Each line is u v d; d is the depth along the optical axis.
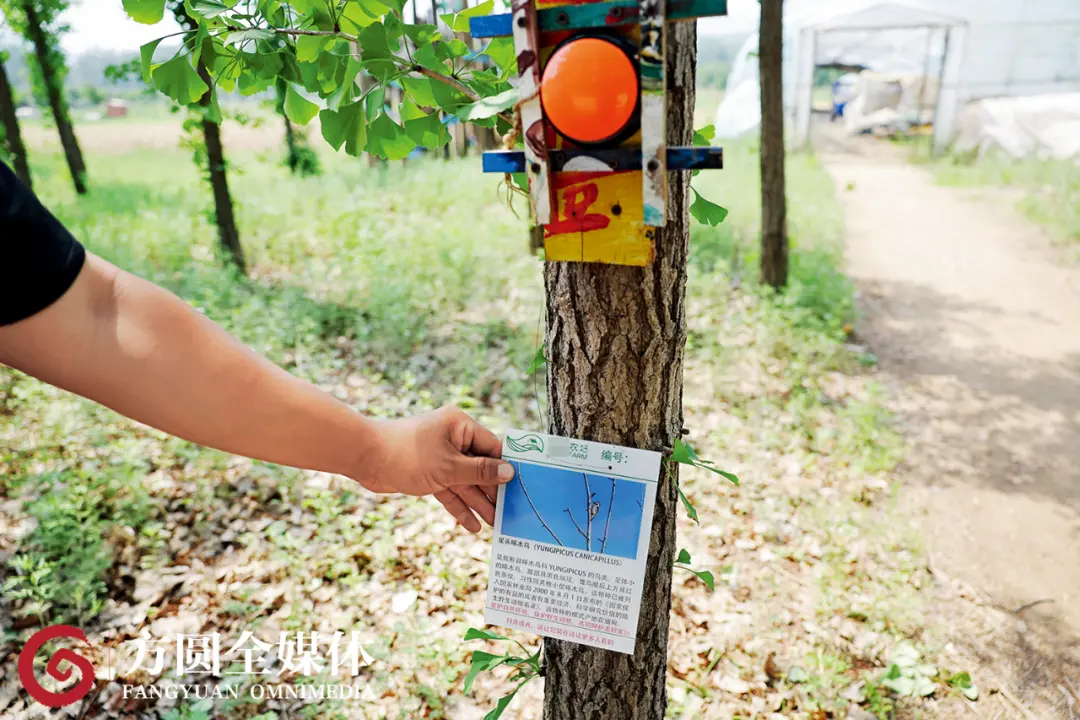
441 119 1.30
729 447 4.46
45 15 10.55
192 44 1.25
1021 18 15.45
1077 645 3.22
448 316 6.11
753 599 3.33
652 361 1.30
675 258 1.25
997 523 4.01
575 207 1.06
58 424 4.20
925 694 2.90
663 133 0.94
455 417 1.21
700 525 3.80
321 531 3.58
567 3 0.94
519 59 0.97
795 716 2.78
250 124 7.04
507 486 1.29
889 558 3.64
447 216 9.31
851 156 17.44
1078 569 3.68
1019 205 10.91
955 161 15.71
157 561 3.41
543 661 1.67
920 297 7.63
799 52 17.11
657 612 1.56
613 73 0.92
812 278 7.05
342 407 0.99
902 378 5.75
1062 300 7.44
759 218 9.70
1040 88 15.80
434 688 2.86
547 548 1.30
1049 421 5.10
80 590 3.08
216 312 5.48
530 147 1.01
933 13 15.82
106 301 0.76
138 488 3.65
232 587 3.29
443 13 1.32
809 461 4.33
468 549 3.57
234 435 0.85
